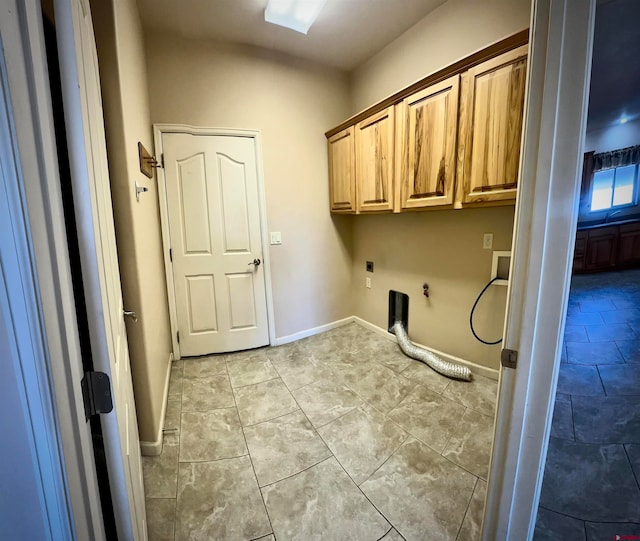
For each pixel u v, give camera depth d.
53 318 0.44
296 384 2.20
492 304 2.09
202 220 2.53
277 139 2.68
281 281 2.87
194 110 2.36
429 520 1.18
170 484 1.37
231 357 2.66
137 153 1.60
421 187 2.01
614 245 4.94
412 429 1.70
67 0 0.49
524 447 0.81
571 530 1.11
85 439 0.52
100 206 0.71
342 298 3.33
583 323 3.00
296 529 1.16
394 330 2.83
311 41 2.44
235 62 2.43
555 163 0.66
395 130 2.16
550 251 0.70
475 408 1.86
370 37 2.40
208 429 1.74
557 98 0.64
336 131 2.77
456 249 2.25
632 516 1.17
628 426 1.64
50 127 0.45
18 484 0.45
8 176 0.38
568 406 1.81
